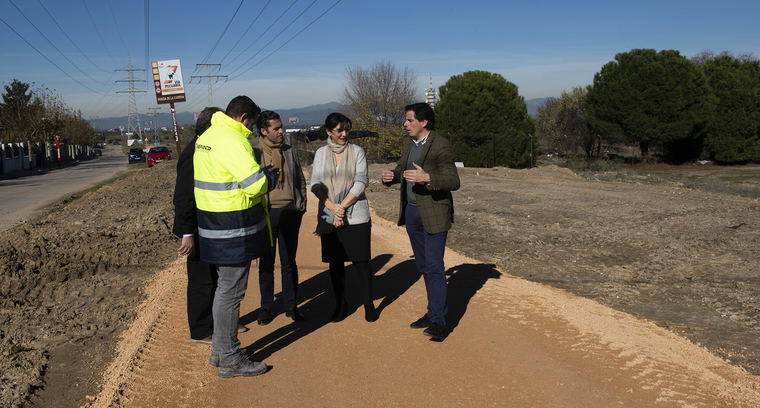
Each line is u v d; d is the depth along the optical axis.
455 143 28.98
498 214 10.34
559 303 4.53
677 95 32.66
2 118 45.78
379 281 5.34
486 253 6.92
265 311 4.16
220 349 3.23
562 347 3.59
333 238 4.06
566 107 42.34
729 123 34.53
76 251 6.66
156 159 38.97
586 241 7.72
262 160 4.12
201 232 3.15
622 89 34.22
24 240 7.24
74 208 12.03
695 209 10.71
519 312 4.30
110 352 3.75
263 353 3.61
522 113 29.55
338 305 4.17
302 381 3.20
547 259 6.62
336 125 3.92
